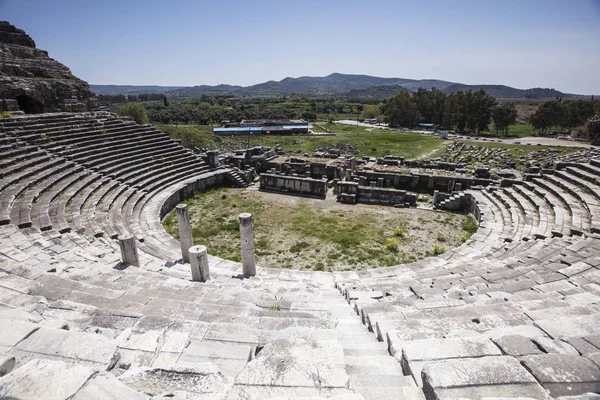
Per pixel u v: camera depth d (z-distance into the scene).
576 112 82.50
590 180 19.14
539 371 3.41
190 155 32.03
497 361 3.55
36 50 32.12
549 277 9.07
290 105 155.25
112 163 24.59
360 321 7.05
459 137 77.06
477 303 7.35
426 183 29.02
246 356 4.78
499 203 21.58
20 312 5.25
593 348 4.00
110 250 13.31
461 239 19.19
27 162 19.53
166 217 22.53
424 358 4.04
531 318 5.49
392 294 9.39
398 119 97.19
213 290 9.30
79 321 5.76
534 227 16.66
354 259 16.97
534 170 27.33
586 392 3.22
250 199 26.94
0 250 10.66
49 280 8.27
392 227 21.08
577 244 11.95
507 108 80.00
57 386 3.11
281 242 18.94
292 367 3.77
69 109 31.19
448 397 3.15
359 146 61.53
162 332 5.20
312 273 13.79
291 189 28.69
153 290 8.65
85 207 17.89
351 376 3.94
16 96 27.20
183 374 3.79
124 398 3.06
